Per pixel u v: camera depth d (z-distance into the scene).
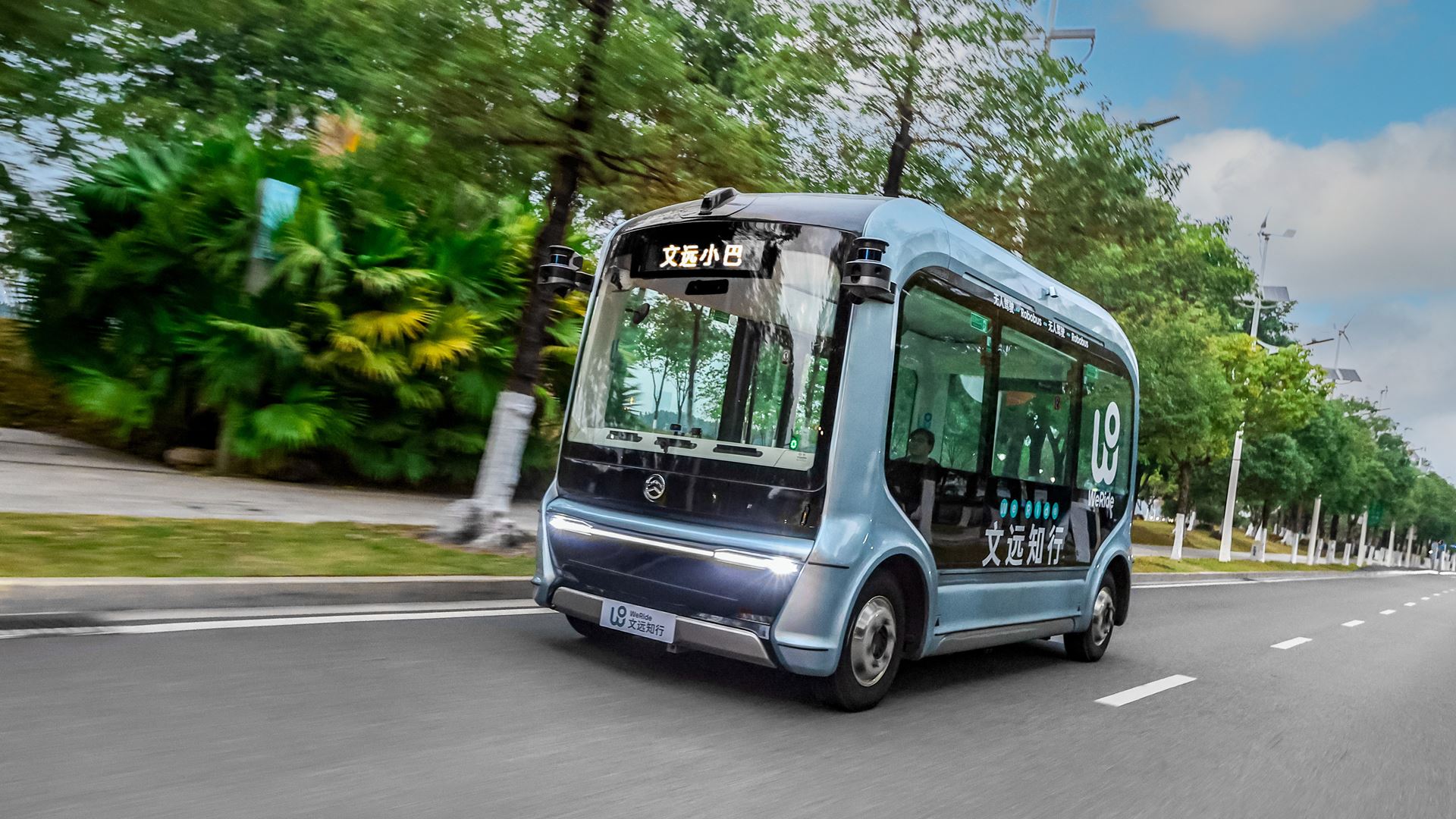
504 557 9.59
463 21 9.31
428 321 14.02
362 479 15.30
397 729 4.70
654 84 9.69
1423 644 13.90
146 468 13.18
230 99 14.88
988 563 7.21
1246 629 13.53
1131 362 9.88
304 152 14.48
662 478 6.18
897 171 14.03
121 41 9.34
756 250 6.20
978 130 13.97
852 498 5.79
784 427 5.88
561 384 16.34
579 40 9.53
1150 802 4.88
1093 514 8.96
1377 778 5.81
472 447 15.17
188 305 13.77
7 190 12.48
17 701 4.50
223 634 6.09
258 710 4.74
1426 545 153.38
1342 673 9.95
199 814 3.49
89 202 14.06
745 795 4.34
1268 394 35.41
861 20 13.51
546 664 6.33
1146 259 19.38
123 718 4.43
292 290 13.52
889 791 4.61
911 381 6.22
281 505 11.24
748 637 5.68
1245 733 6.64
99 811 3.44
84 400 13.09
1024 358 7.65
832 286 5.92
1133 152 14.89
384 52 9.51
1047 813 4.54
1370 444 62.22
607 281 6.82
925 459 6.38
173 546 7.74
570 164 10.27
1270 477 45.88
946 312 6.61
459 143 9.95
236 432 13.37
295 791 3.80
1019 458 7.59
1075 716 6.72
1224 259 28.33
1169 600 17.30
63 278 13.91
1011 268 7.55
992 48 13.66
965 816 4.38
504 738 4.75
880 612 6.10
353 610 7.28
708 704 5.83
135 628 5.99
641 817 3.93
